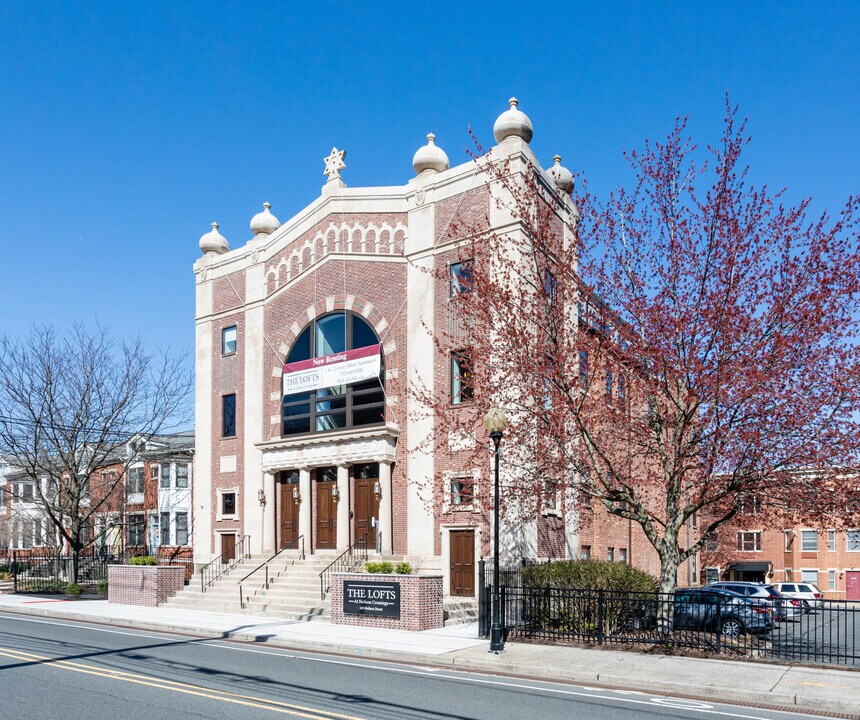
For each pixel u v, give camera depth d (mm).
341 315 30609
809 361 16594
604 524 32031
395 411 28203
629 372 19234
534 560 24500
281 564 28953
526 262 24672
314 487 30312
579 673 15094
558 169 27750
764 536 57969
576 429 19672
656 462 21469
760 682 14133
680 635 18344
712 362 17719
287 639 19547
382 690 12953
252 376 33094
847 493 16453
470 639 19391
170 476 50031
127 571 30016
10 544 54875
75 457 41531
